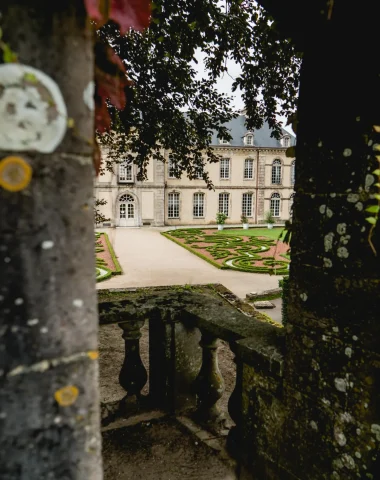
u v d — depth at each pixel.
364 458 1.57
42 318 0.73
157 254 20.64
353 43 1.54
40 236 0.70
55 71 0.68
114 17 0.75
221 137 6.35
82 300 0.77
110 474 2.13
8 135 0.65
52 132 0.69
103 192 33.59
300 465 1.89
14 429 0.74
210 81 5.56
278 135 4.82
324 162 1.71
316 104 1.74
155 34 4.21
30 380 0.73
